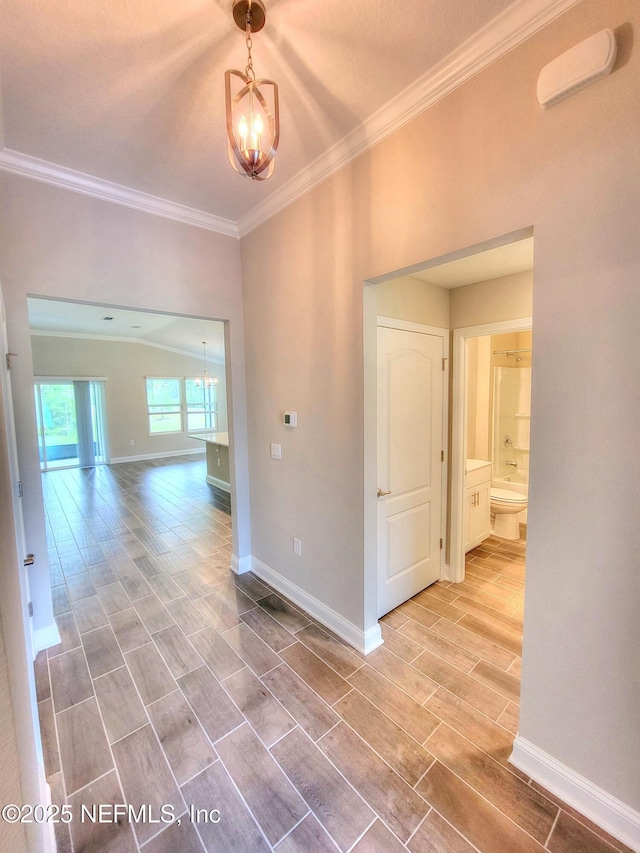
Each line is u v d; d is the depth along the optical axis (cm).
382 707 177
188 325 684
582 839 123
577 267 117
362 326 195
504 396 432
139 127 175
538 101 121
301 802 136
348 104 162
